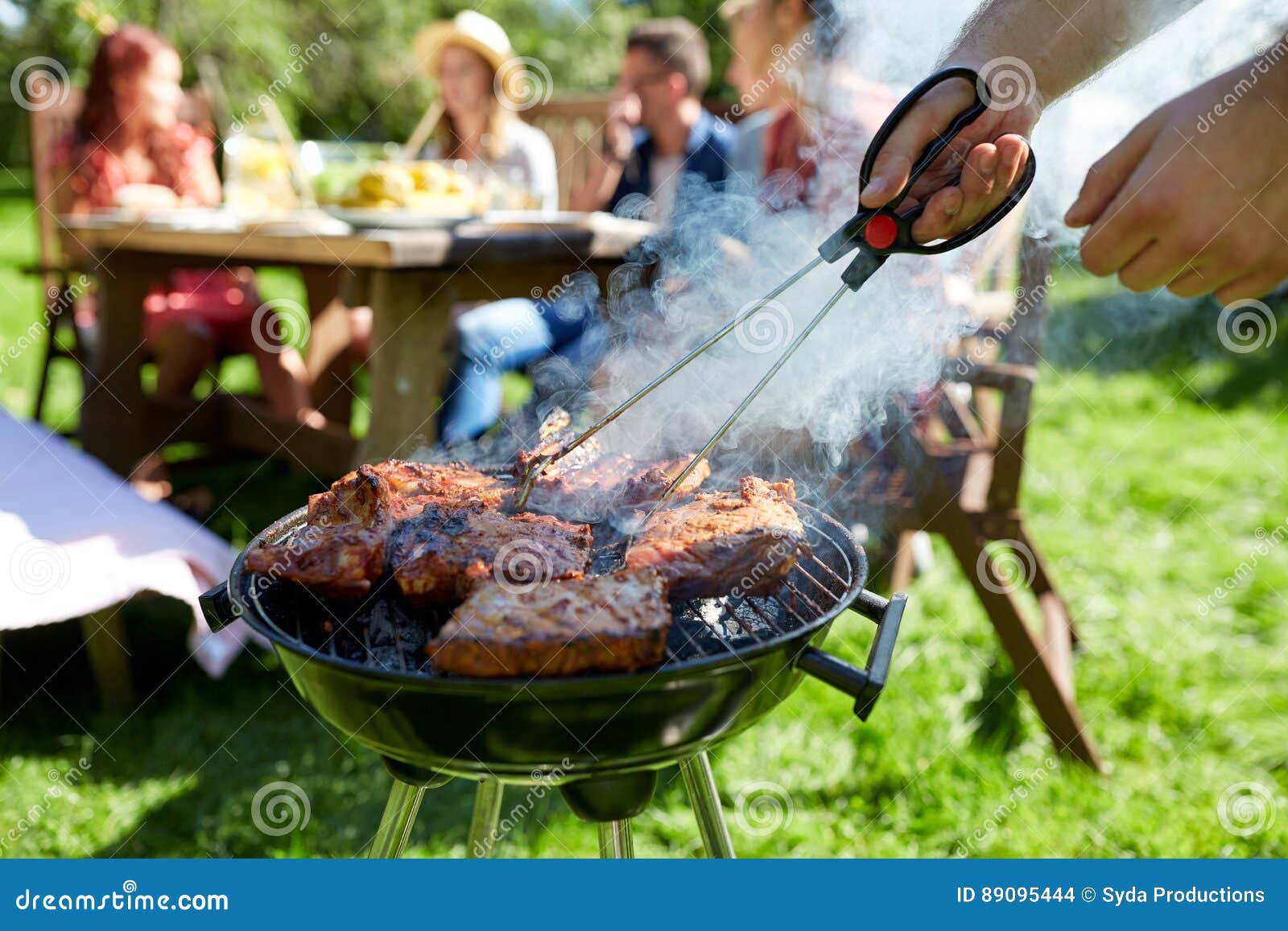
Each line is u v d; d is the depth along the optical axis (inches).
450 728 39.5
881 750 89.2
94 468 97.8
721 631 45.9
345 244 91.5
